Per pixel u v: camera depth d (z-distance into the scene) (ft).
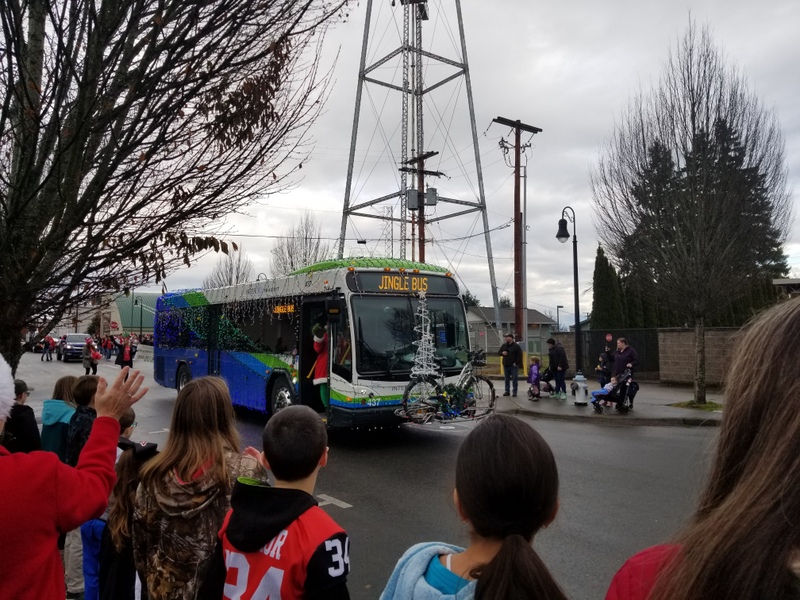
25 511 5.98
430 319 35.73
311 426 7.72
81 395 13.85
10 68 9.12
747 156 48.21
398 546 18.65
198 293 53.42
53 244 9.79
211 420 8.95
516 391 58.08
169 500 8.50
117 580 9.69
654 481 26.23
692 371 65.77
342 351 33.53
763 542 3.07
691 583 3.28
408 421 33.40
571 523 20.58
